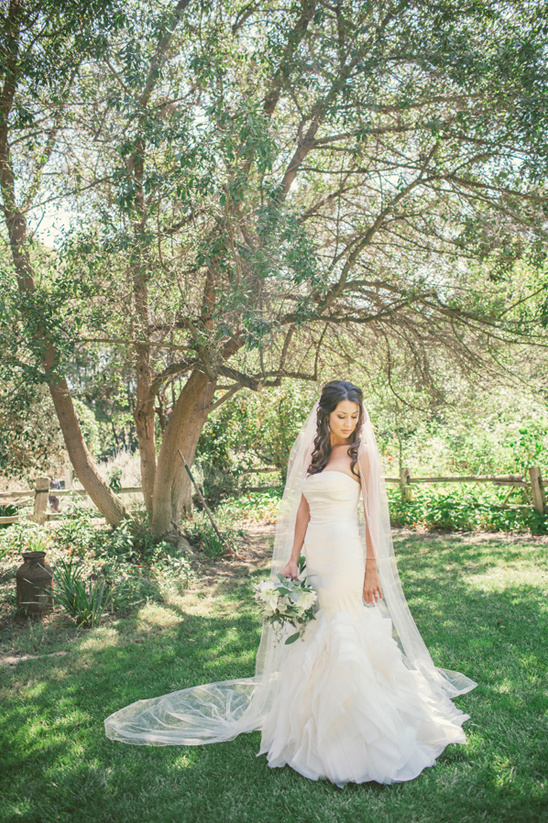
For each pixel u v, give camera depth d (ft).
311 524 10.05
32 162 20.86
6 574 22.62
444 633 14.85
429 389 25.91
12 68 18.51
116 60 19.27
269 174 19.74
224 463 40.14
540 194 21.07
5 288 17.83
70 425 25.11
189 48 20.81
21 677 13.82
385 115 22.56
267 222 16.30
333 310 24.81
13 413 22.97
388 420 33.63
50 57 18.80
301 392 40.37
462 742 9.57
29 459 35.63
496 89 19.17
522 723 10.07
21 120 18.22
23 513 28.73
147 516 27.02
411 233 23.79
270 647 10.66
